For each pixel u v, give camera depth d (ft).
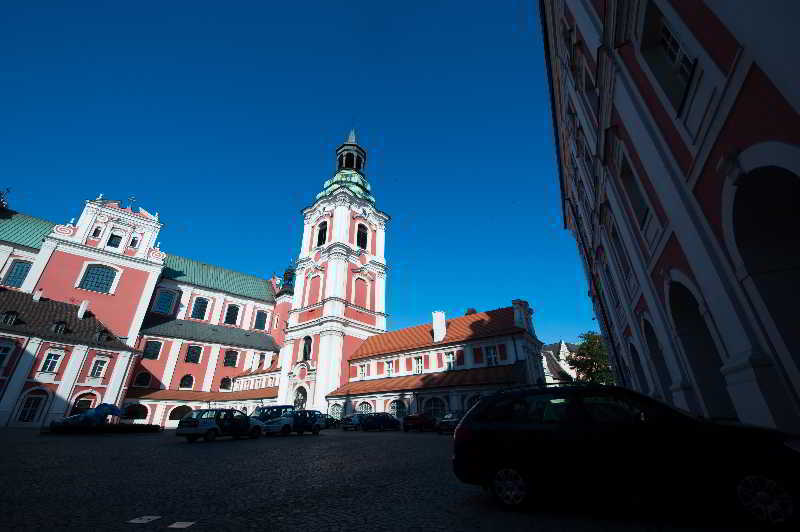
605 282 62.39
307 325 146.51
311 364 136.77
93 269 146.51
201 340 169.27
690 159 20.59
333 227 159.63
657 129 23.89
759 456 13.05
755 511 12.74
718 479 13.42
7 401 101.45
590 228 63.87
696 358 27.89
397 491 21.43
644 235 32.60
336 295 141.18
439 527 14.29
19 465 31.27
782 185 15.94
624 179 34.94
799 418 16.05
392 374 124.26
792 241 17.28
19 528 14.62
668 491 13.91
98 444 53.16
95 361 120.26
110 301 145.79
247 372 173.68
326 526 14.92
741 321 18.39
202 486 23.36
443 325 120.67
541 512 15.60
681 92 21.58
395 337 137.18
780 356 16.61
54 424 74.13
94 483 24.14
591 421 15.89
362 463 33.86
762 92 13.82
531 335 115.44
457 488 21.67
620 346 61.82
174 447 50.14
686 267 24.80
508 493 16.31
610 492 14.66
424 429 89.71
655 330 33.40
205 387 165.48
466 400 96.68
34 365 107.96
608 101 31.45
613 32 27.17
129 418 140.36
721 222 18.74
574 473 15.26
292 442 58.75
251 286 219.82
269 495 20.75
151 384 151.64
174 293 183.01
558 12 47.39
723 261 19.34
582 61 41.39
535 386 18.19
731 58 15.19
